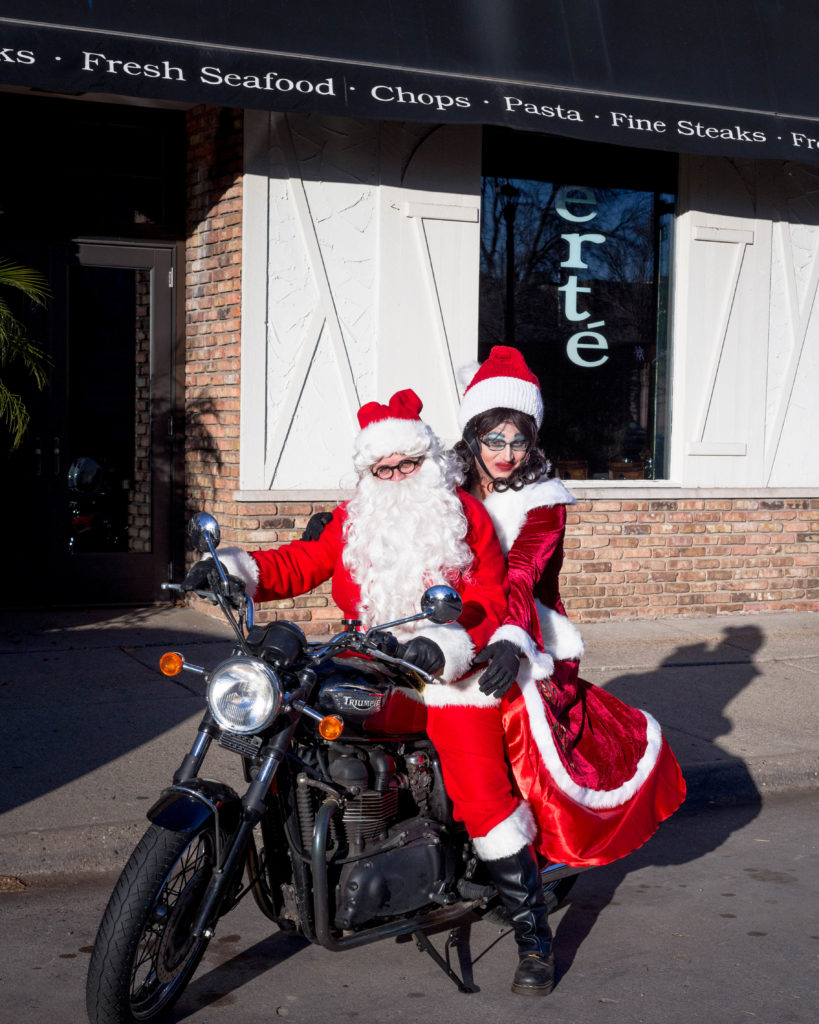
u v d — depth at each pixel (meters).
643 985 3.65
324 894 3.25
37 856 4.42
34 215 8.42
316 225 8.08
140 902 3.06
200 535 3.46
